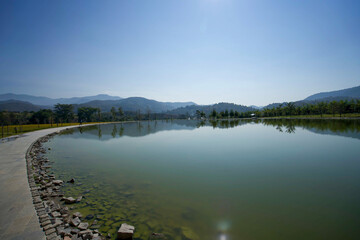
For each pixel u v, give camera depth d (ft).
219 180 32.01
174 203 23.86
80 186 29.81
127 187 29.30
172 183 30.78
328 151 52.19
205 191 27.48
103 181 31.96
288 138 76.74
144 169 38.75
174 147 64.39
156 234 17.61
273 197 25.26
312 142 66.13
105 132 126.82
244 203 23.66
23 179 29.37
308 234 17.42
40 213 19.13
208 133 108.78
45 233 15.99
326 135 80.53
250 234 17.54
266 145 63.26
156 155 51.93
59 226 18.66
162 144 71.46
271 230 18.12
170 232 18.01
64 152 57.41
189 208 22.62
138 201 24.52
